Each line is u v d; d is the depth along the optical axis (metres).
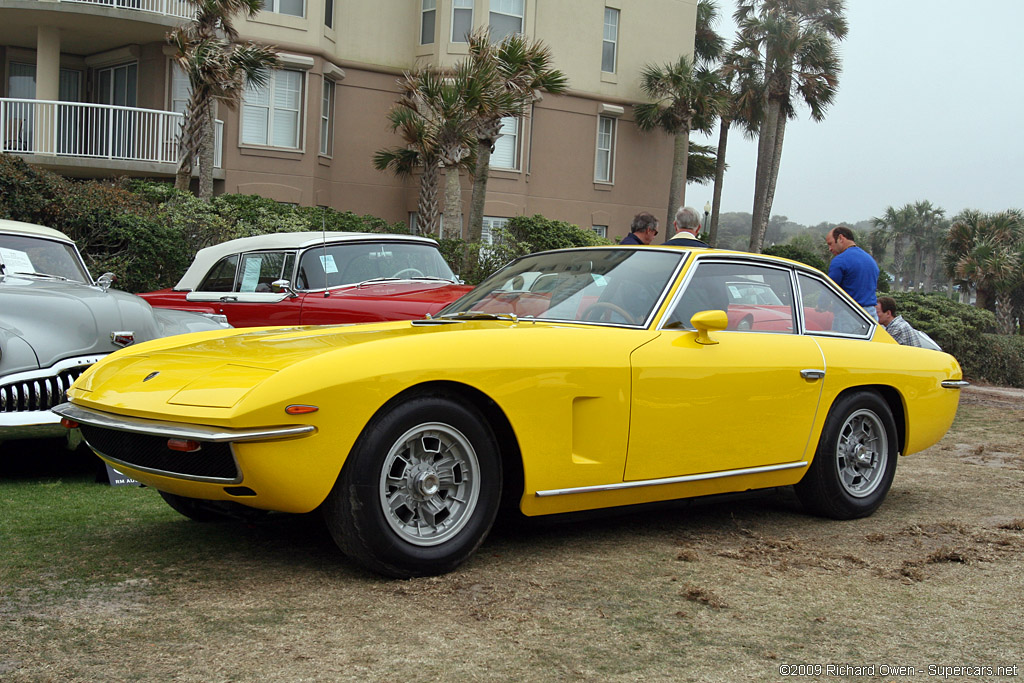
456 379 3.57
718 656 2.96
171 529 4.27
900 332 8.52
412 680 2.67
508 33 23.95
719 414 4.34
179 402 3.39
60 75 23.03
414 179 23.77
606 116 26.64
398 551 3.52
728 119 36.31
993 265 31.14
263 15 21.00
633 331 4.22
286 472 3.29
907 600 3.60
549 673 2.76
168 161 20.55
